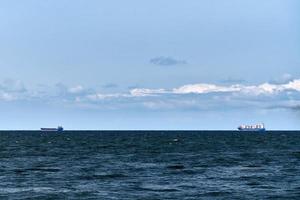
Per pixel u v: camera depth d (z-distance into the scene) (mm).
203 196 143375
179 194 146750
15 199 136875
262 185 166500
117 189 155875
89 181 175500
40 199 137125
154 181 176375
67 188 157625
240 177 189375
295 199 139125
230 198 140250
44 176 190000
